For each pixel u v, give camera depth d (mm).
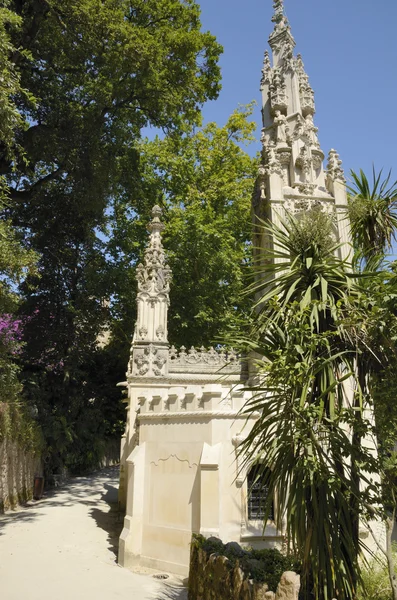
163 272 18109
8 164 21906
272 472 5973
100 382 34219
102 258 31062
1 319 20531
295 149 14305
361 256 7195
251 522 10852
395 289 5727
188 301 25969
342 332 5863
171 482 11688
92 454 30328
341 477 5777
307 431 5598
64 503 19891
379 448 5926
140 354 16859
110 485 25484
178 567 10836
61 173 24312
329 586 5402
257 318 6672
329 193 13977
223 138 30672
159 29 22750
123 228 30828
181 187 30078
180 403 12039
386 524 5727
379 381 5930
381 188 8000
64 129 21891
